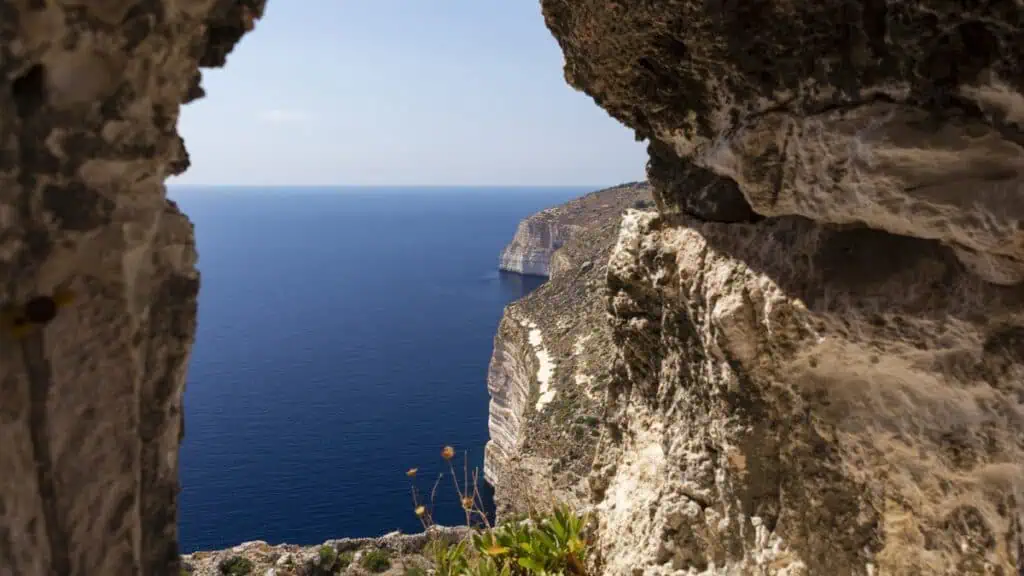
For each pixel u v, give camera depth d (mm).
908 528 3074
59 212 1731
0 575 1623
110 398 1952
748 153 3289
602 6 3670
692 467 4109
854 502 3240
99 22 1709
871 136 2643
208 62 2287
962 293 2643
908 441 2943
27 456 1742
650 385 4855
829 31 2816
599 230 52188
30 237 1690
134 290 1979
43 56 1638
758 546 3600
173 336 2223
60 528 1848
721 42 3236
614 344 5453
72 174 1752
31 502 1750
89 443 1905
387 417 54406
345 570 11461
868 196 2736
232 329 88312
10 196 1619
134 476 2062
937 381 2787
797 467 3420
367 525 35094
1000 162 2438
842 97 2814
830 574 3340
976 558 2854
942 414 2822
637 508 4660
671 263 4125
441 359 73000
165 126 2023
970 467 2773
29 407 1747
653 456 4750
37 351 1746
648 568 4289
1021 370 2539
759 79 3174
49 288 1767
